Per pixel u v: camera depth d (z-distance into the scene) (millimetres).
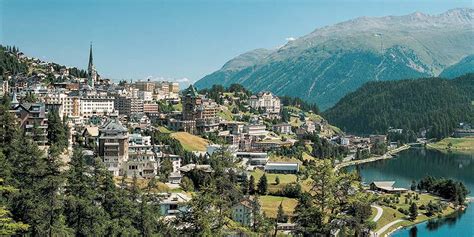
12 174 157250
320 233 121562
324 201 121375
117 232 160000
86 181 172125
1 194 143500
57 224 146500
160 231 175500
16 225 99188
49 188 151625
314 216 122125
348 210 125375
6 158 173875
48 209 146625
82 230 155500
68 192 167250
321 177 122375
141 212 174500
